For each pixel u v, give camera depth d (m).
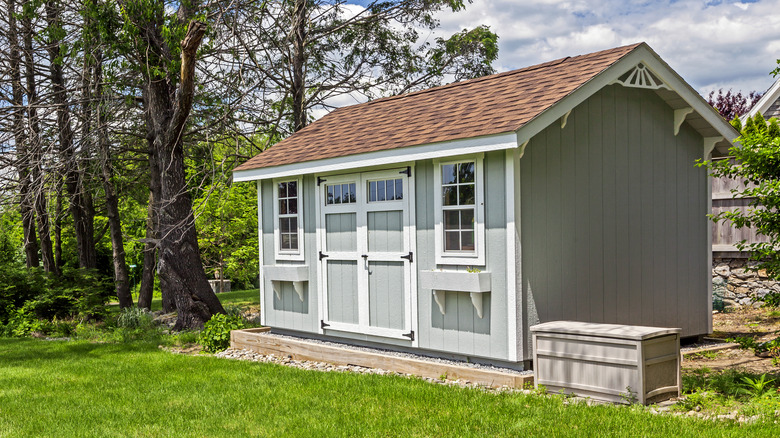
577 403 6.23
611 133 9.03
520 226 7.89
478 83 10.76
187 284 14.61
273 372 8.53
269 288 12.02
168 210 14.60
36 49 16.22
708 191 10.43
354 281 10.19
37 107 15.16
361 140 10.09
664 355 6.40
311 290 11.02
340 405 6.60
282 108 17.89
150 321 16.17
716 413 5.70
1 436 6.07
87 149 15.27
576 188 8.55
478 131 7.89
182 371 8.98
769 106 16.19
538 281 8.05
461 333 8.56
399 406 6.44
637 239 9.31
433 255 8.90
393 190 9.51
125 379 8.63
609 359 6.33
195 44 11.75
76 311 17.86
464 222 8.52
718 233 13.99
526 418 5.78
